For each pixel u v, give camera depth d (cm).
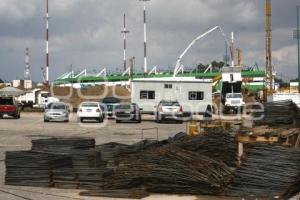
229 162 1213
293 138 1205
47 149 1332
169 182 1045
